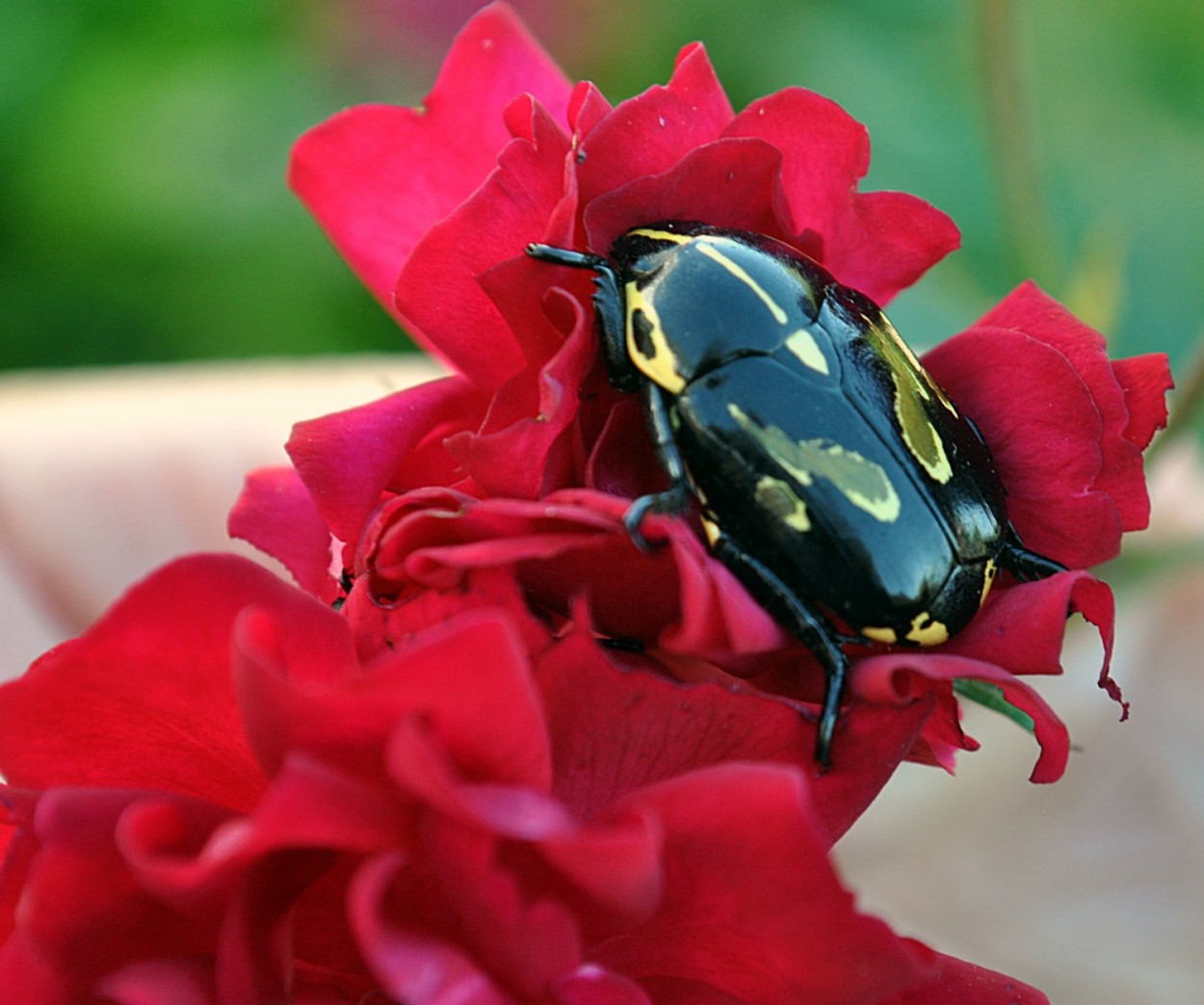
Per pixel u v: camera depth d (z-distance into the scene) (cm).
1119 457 20
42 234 36
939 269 32
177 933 19
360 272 21
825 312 20
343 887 19
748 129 20
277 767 18
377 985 19
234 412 28
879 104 33
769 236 20
